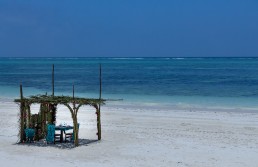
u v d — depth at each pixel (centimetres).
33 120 2464
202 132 2762
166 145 2364
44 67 17500
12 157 2055
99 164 1925
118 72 12669
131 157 2069
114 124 3083
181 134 2695
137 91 6066
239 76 10062
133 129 2877
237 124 3066
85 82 8106
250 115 3509
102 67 17388
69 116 3444
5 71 13438
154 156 2097
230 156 2111
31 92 5928
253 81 8256
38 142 2427
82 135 2672
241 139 2541
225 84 7488
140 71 13350
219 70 13762
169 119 3300
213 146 2342
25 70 14288
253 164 1962
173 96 5275
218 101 4681
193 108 4016
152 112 3688
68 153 2144
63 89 6438
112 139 2534
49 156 2077
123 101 4662
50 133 2389
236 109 3941
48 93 5747
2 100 4762
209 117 3397
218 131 2795
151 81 8412
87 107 4006
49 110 2523
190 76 10256
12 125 3036
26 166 1884
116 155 2109
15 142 2433
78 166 1884
